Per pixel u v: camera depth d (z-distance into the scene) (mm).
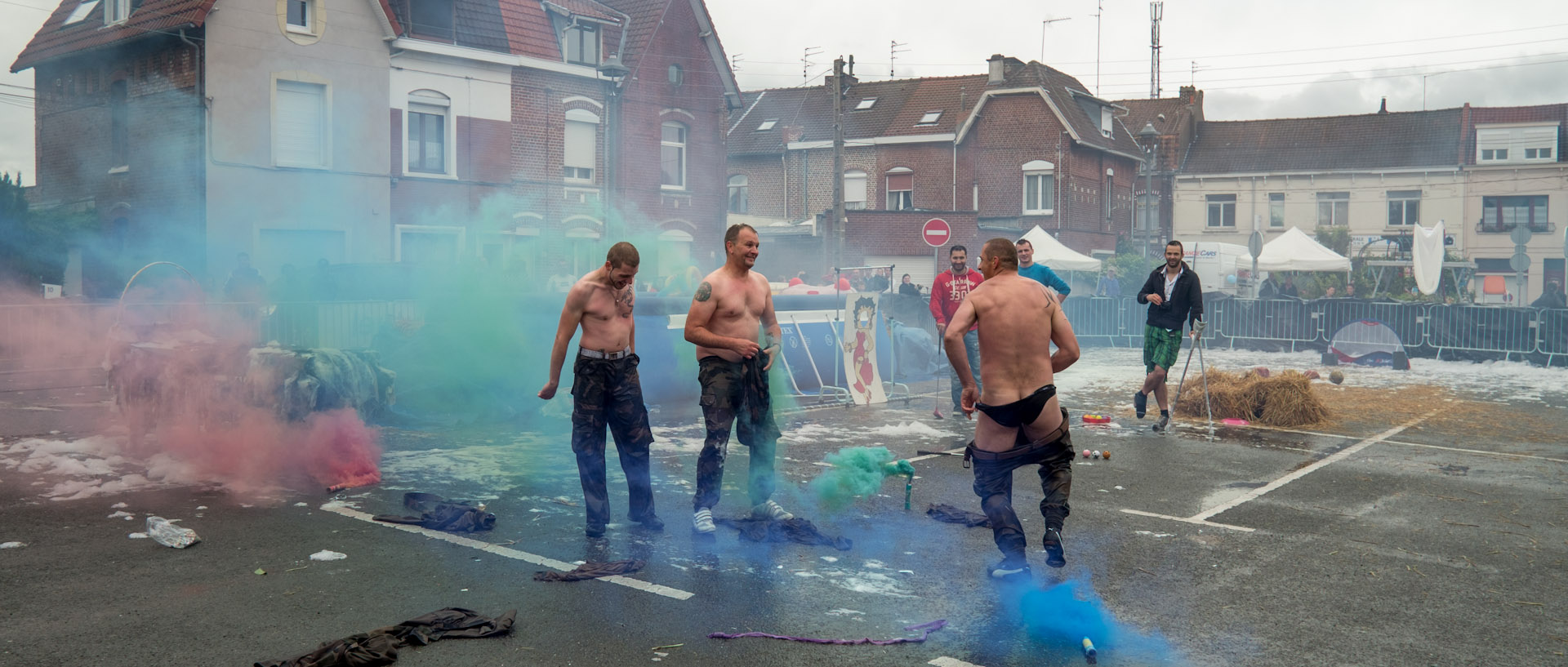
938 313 10875
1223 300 22141
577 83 25391
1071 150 37594
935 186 38562
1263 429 10156
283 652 3953
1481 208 43812
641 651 4031
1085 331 23469
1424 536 5953
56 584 4715
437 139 23094
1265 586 4969
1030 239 29156
